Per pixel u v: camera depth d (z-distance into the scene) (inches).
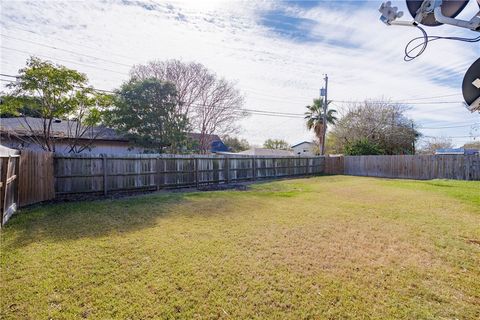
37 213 190.4
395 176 556.7
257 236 142.2
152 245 126.9
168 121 483.8
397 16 94.8
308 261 109.9
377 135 762.8
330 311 76.4
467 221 173.3
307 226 161.6
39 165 231.9
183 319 72.5
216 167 419.5
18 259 108.7
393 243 132.0
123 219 177.3
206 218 181.0
